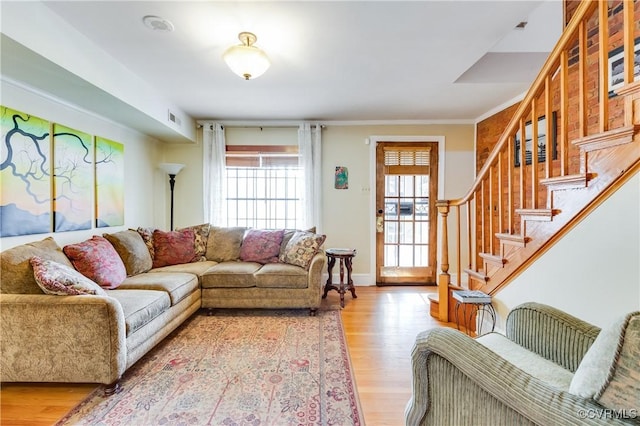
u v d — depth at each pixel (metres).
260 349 2.35
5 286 1.89
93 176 3.02
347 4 1.79
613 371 0.71
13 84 2.20
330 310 3.27
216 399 1.75
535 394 0.82
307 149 4.24
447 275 2.97
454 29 2.06
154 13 1.86
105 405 1.70
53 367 1.79
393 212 4.39
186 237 3.61
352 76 2.82
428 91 3.22
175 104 3.60
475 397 0.96
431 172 4.36
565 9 2.47
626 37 1.29
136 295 2.27
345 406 1.69
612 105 2.16
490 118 3.92
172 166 3.98
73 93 2.40
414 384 1.13
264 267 3.25
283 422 1.57
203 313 3.16
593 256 1.46
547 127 1.80
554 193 1.71
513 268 2.06
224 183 4.32
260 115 4.05
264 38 2.16
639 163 1.24
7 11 1.59
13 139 2.21
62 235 2.66
